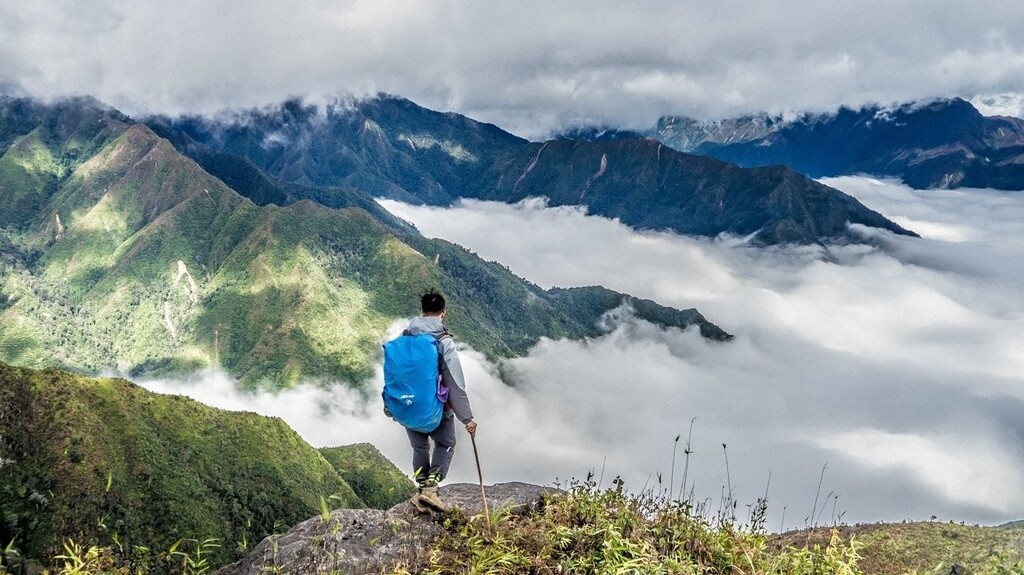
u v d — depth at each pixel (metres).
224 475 109.00
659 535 6.61
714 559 6.45
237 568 6.76
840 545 6.61
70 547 5.44
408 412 6.36
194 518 94.81
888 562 7.57
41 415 94.12
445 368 6.47
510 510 7.19
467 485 8.47
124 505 88.62
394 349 6.53
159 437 106.88
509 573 5.86
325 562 6.09
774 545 7.00
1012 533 39.91
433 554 5.98
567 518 6.84
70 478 86.56
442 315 6.93
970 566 7.49
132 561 5.70
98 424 99.88
